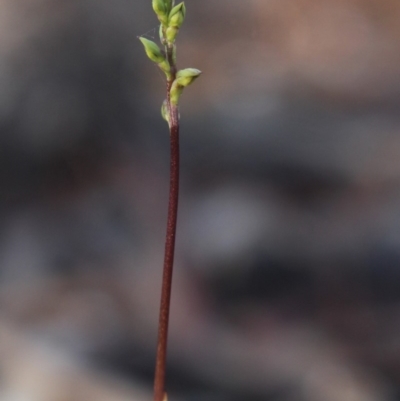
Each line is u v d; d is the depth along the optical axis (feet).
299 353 1.51
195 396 1.38
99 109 2.34
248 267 1.84
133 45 2.57
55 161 2.23
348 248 1.92
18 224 2.06
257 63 3.42
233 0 4.04
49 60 2.31
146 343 1.49
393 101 2.95
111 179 2.25
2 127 2.17
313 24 3.75
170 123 0.78
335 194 2.23
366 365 1.51
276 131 2.57
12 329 1.46
